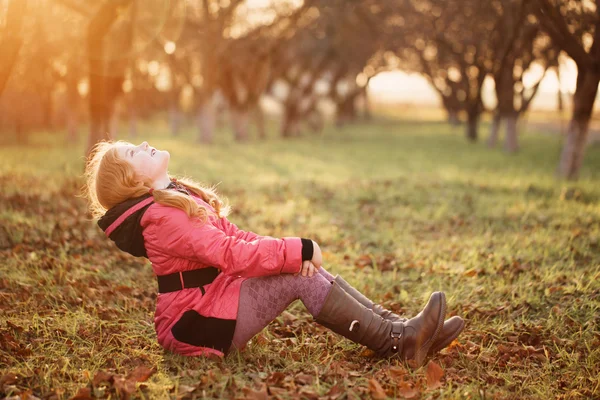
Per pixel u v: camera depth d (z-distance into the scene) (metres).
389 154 17.27
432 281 4.39
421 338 2.84
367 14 22.55
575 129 10.39
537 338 3.35
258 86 24.16
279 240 2.71
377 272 4.66
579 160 10.48
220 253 2.62
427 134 28.72
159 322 2.85
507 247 5.32
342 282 3.06
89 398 2.50
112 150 2.76
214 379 2.65
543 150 18.83
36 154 14.62
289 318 3.60
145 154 2.76
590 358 3.03
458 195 8.63
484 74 22.70
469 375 2.88
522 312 3.75
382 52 28.03
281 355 3.07
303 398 2.50
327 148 19.73
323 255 5.09
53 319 3.44
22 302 3.73
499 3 15.16
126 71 12.17
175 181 3.01
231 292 2.81
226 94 23.44
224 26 20.64
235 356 2.94
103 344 3.14
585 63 9.87
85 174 2.98
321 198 8.55
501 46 16.80
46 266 4.55
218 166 12.78
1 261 4.59
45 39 13.53
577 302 3.86
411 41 23.55
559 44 9.80
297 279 2.81
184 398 2.55
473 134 24.16
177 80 26.67
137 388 2.58
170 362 2.93
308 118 30.12
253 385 2.65
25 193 7.36
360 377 2.79
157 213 2.66
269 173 11.80
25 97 22.22
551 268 4.62
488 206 7.64
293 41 24.98
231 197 8.41
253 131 31.86
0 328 3.22
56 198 7.45
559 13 9.34
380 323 2.88
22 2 5.54
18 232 5.42
